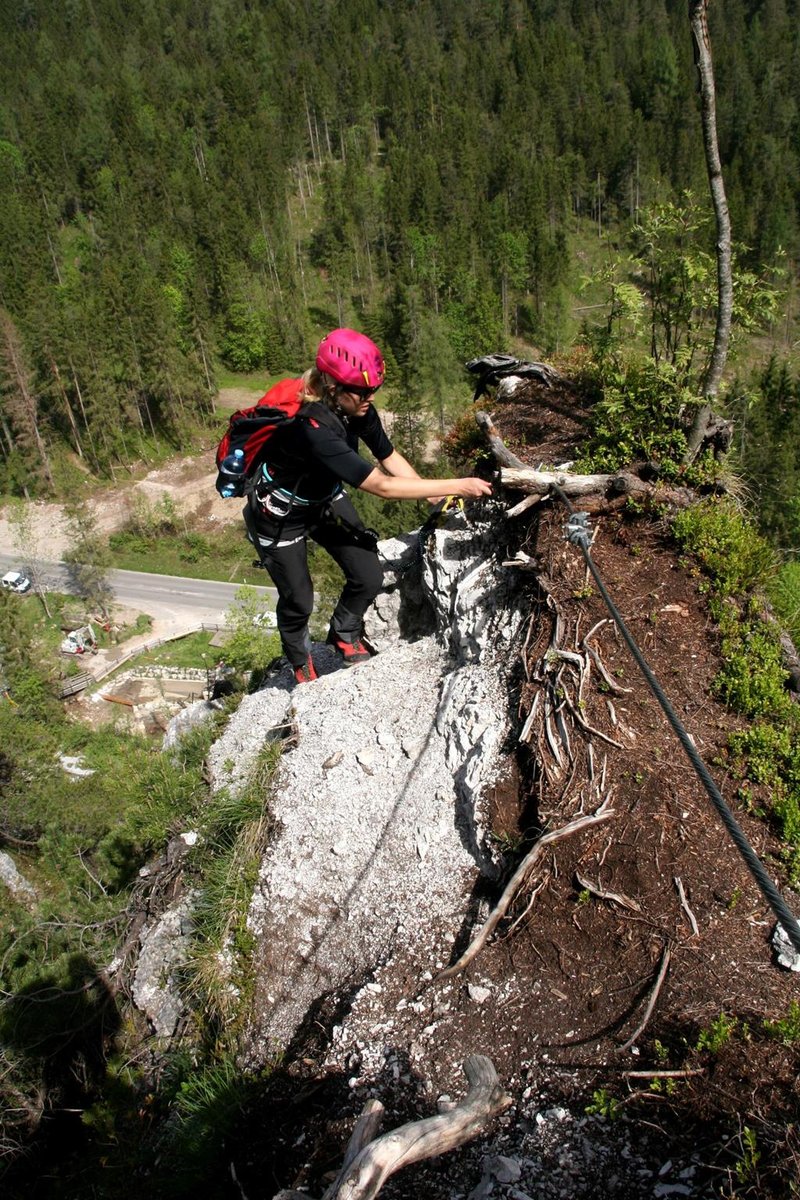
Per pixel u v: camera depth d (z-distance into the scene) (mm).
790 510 16281
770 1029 3693
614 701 5285
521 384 8805
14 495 68375
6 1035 10641
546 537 6289
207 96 129625
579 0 149500
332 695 7168
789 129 113938
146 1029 6492
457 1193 3613
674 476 6527
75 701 45344
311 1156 4086
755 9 140625
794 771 4773
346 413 4520
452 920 5105
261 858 6355
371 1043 4555
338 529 6355
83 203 113188
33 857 27422
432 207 98875
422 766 6191
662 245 6766
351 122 128125
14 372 64062
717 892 4391
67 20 162125
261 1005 5508
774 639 5570
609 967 4266
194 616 53438
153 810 7887
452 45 150250
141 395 72688
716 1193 3264
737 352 6711
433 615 7875
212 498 65812
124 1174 5418
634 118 113062
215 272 87000
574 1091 3809
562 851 4715
